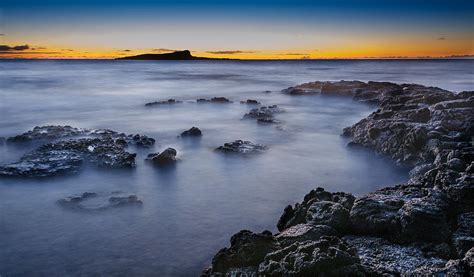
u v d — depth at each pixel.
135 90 65.62
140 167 22.78
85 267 13.02
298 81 87.50
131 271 12.89
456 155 18.52
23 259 13.40
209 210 17.53
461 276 9.67
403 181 21.53
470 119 24.27
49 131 29.00
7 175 20.03
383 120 27.38
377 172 22.98
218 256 11.32
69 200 17.64
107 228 15.58
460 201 13.73
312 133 32.94
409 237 12.32
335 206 13.70
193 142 29.22
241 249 11.31
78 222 15.96
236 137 31.03
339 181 21.61
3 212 16.67
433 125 23.94
